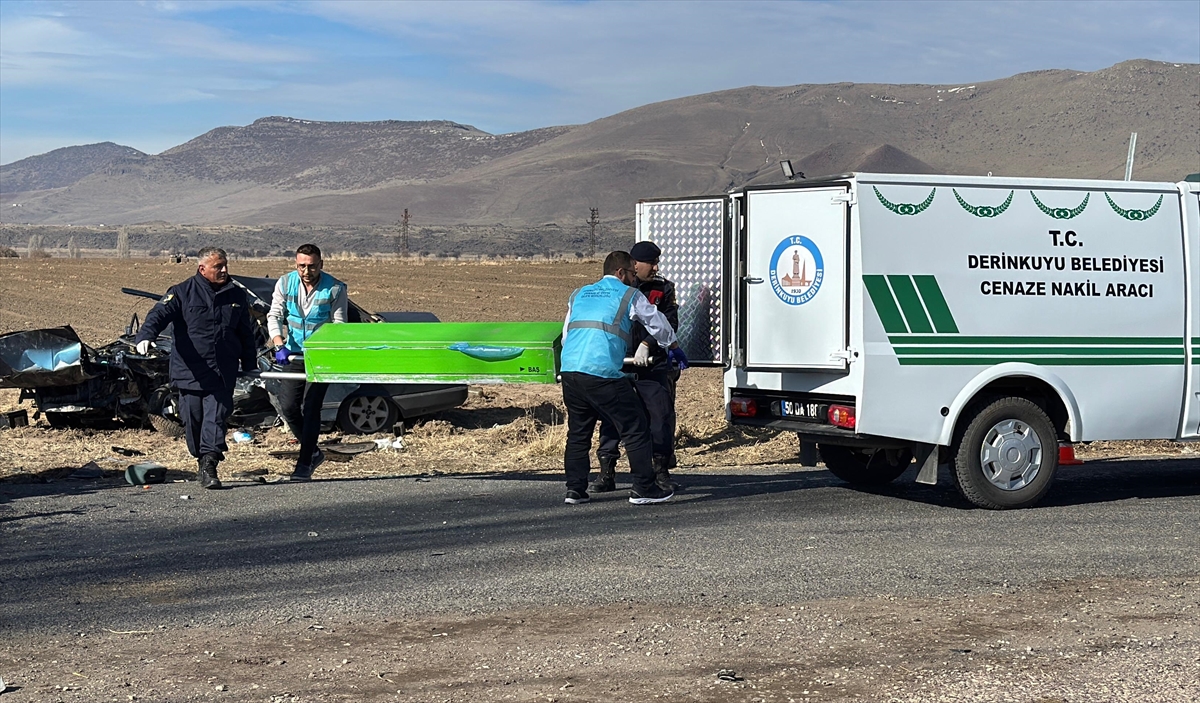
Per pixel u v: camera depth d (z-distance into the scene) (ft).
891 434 29.14
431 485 33.45
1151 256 31.53
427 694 15.51
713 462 39.91
